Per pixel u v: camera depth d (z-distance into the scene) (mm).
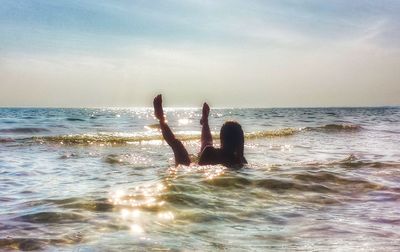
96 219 2123
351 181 3309
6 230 1930
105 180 3762
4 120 22625
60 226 1996
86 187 3334
